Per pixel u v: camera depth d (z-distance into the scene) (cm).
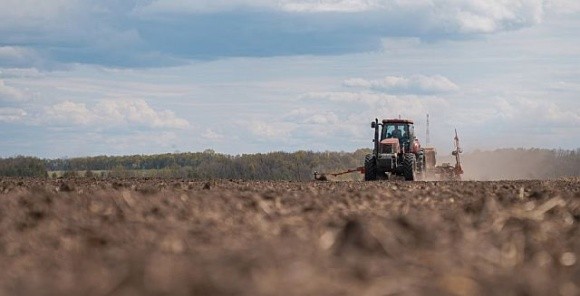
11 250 757
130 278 421
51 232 901
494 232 862
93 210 1232
